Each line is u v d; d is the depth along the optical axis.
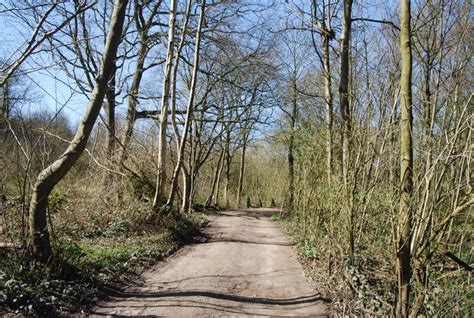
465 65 8.98
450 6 10.84
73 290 6.38
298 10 13.36
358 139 7.28
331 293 7.43
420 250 4.77
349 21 11.88
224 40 20.17
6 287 5.61
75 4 7.85
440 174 4.68
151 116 20.28
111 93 18.11
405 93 4.84
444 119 5.23
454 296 5.02
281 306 6.82
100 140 15.57
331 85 12.86
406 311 4.66
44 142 6.72
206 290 7.46
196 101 25.95
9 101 6.53
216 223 20.09
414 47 10.19
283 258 11.12
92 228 11.58
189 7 16.98
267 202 41.62
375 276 7.14
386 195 6.32
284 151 30.09
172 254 11.09
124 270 8.28
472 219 6.19
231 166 43.44
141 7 18.41
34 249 6.45
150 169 16.28
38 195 6.46
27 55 6.34
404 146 4.78
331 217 8.02
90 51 15.39
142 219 13.28
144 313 6.09
